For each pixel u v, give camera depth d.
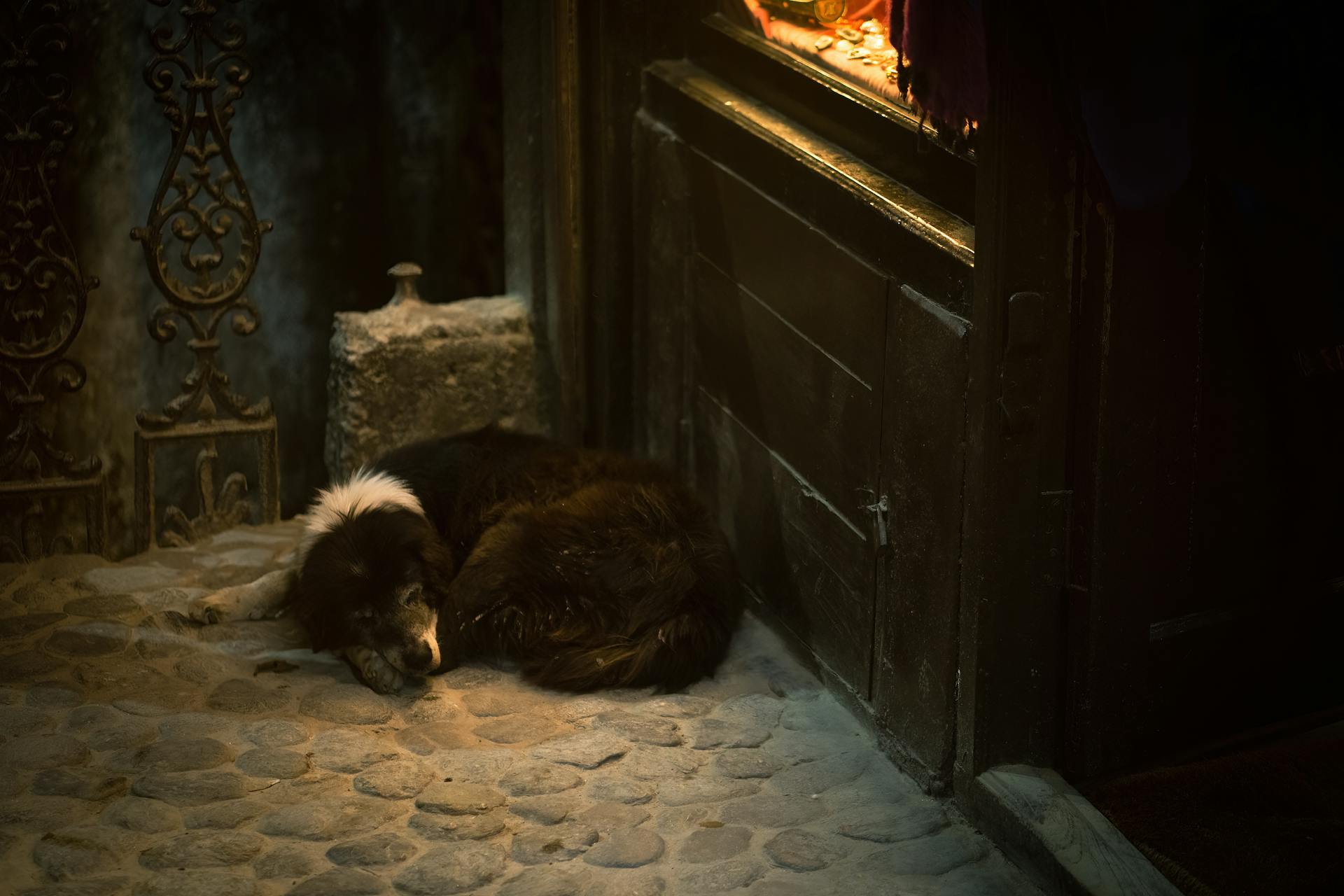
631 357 5.23
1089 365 3.37
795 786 3.76
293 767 3.75
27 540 4.89
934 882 3.39
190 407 5.09
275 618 4.55
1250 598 3.80
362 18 5.28
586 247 5.12
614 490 4.42
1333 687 4.03
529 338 5.34
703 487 4.99
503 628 4.29
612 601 4.25
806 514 4.28
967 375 3.42
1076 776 3.69
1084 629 3.55
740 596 4.44
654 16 4.85
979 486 3.40
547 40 4.95
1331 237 3.49
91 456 5.15
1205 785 3.69
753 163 4.34
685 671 4.21
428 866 3.36
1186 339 3.43
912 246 3.61
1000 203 3.21
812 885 3.36
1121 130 3.07
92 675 4.18
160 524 5.47
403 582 4.17
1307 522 3.81
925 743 3.74
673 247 4.86
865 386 3.87
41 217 5.08
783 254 4.22
